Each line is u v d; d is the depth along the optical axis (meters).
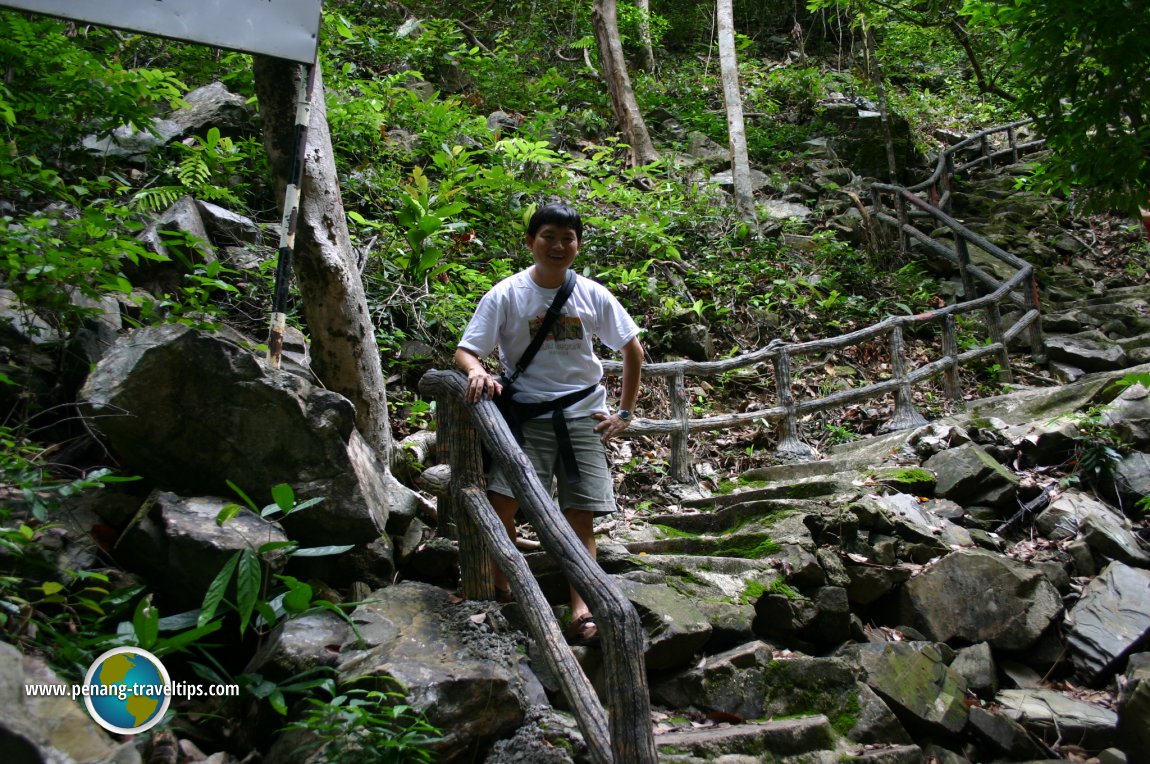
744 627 3.14
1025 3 3.96
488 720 2.43
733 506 4.05
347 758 2.17
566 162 8.24
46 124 4.49
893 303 7.72
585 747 2.43
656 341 6.22
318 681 2.33
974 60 7.49
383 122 6.63
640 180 8.84
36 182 3.95
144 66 6.30
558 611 3.05
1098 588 3.83
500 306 2.87
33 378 3.08
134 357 2.74
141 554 2.62
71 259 2.91
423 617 2.76
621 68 9.65
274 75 3.30
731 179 9.59
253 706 2.48
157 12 2.76
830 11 15.91
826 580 3.53
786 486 4.35
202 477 2.84
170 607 2.68
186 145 5.11
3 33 4.22
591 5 11.67
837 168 10.68
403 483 3.77
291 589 2.52
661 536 4.04
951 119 13.96
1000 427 5.14
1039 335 7.33
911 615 3.71
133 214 3.96
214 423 2.79
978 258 8.93
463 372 2.88
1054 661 3.61
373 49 8.61
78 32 5.43
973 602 3.66
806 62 14.19
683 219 7.70
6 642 2.09
